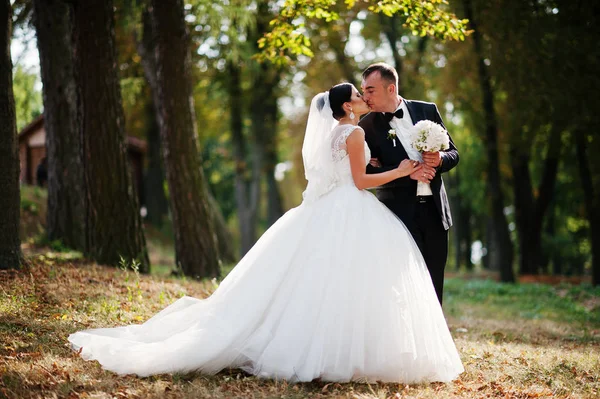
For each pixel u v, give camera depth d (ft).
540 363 16.80
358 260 14.10
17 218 23.41
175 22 30.53
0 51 22.15
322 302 13.91
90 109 28.50
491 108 53.57
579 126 44.83
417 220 16.19
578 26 43.52
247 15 40.98
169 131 31.12
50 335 15.96
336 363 13.57
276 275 14.47
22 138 71.77
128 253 29.12
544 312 34.83
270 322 14.21
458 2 48.67
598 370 16.29
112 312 19.03
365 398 12.73
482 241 131.03
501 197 55.57
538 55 44.29
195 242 31.53
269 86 80.89
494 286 47.37
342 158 15.12
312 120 15.65
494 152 55.57
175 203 31.55
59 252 34.73
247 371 14.29
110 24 28.45
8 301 18.84
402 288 14.10
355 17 62.95
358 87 69.82
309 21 61.67
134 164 82.33
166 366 13.93
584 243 106.83
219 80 77.05
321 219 14.73
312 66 71.05
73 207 38.11
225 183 141.59
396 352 13.71
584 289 44.86
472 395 13.62
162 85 30.96
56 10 37.17
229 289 14.92
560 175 88.38
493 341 21.56
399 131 16.49
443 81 59.21
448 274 75.77
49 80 37.86
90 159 28.84
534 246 64.69
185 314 15.55
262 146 85.10
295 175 90.68
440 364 14.20
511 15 44.65
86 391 12.55
